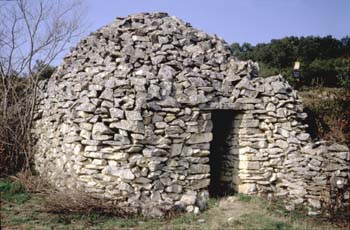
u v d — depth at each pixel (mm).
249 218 6016
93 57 7973
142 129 6477
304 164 7113
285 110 7457
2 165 9055
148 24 8500
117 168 6418
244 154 7414
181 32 8617
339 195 6820
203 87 7168
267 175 7340
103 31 8703
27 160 9047
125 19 8672
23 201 6797
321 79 15156
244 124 7469
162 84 6922
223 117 8031
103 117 6648
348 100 9438
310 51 20766
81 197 6164
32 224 5645
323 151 7016
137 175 6363
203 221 5945
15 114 9977
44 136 8977
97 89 6824
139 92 6605
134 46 7730
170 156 6652
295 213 6492
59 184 7391
